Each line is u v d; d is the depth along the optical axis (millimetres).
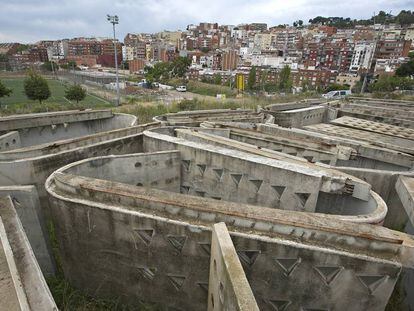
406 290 6379
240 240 4344
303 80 68062
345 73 67250
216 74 70562
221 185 7742
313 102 23641
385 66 64000
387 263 4156
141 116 19406
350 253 4219
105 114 14953
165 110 22172
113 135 9695
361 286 4383
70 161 7777
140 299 5656
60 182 5469
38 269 3988
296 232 4438
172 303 5457
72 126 13750
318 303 4641
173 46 125188
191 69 78500
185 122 12461
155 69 81062
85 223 5277
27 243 4395
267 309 4895
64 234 5652
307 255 4270
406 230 7773
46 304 3549
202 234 4535
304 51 95625
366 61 75188
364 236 4309
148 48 122750
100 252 5477
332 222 4555
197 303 5281
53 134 13000
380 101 23250
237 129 11141
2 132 11133
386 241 4285
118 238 5156
